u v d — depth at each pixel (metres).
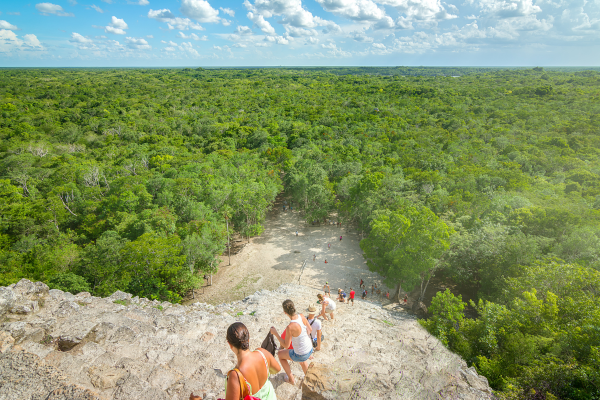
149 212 38.66
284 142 82.88
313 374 6.31
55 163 67.38
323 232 48.69
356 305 20.77
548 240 28.67
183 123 103.56
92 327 8.53
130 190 45.81
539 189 45.75
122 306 11.09
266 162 66.38
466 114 107.75
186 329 10.20
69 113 110.94
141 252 28.31
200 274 35.53
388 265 31.19
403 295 32.91
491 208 37.53
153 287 28.98
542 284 19.33
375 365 8.74
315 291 23.39
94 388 6.20
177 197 44.22
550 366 11.45
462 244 29.41
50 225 43.50
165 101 144.38
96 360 7.29
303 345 6.41
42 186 57.31
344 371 6.66
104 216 44.75
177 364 7.81
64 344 7.73
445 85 186.88
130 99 140.38
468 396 7.61
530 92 136.38
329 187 50.12
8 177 60.31
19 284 9.88
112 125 98.19
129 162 65.00
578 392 10.51
